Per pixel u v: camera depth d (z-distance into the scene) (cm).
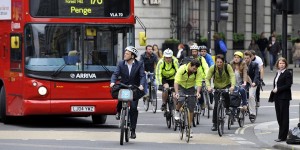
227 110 3459
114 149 2809
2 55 3719
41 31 3438
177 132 3447
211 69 3375
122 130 2909
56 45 3453
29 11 3434
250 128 3725
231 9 9000
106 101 3488
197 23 8325
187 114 3108
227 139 3244
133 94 2964
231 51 8962
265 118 4278
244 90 3766
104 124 3828
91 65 3488
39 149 2780
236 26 9238
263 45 8906
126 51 2997
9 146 2862
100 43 3503
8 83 3647
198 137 3288
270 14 9762
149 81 4559
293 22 10569
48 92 3447
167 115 3603
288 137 2975
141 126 3716
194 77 3142
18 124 3747
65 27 3462
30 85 3438
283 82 3072
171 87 3597
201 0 8412
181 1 8075
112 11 3522
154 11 7775
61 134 3281
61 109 3453
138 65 3011
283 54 3069
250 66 3991
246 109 3775
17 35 3488
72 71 3462
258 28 9612
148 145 2950
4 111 3728
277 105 3092
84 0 3478
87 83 3475
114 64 3519
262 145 3066
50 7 3450
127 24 3541
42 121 3950
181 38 8062
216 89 3400
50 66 3450
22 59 3459
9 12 3606
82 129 3522
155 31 7781
